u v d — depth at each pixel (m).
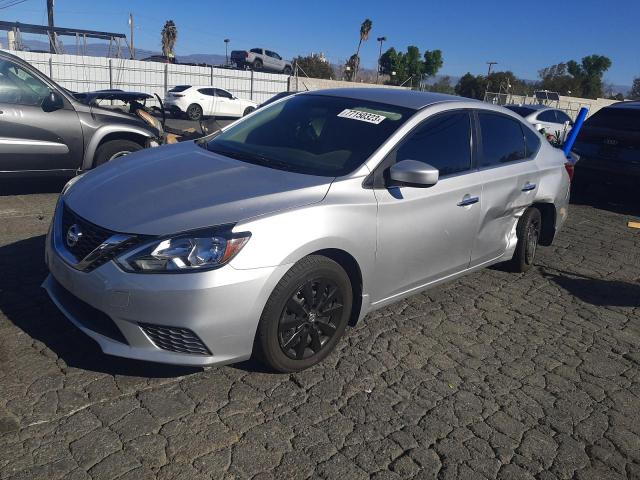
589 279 5.46
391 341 3.80
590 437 3.01
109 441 2.58
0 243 4.84
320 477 2.51
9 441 2.51
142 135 7.05
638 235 7.38
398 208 3.51
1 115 5.95
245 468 2.51
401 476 2.58
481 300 4.68
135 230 2.80
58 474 2.36
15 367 3.04
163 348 2.85
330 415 2.94
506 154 4.66
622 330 4.39
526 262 5.25
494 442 2.88
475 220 4.21
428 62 61.75
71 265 2.94
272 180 3.27
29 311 3.64
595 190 9.97
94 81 25.73
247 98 29.89
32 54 24.20
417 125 3.81
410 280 3.81
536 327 4.29
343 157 3.55
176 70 27.52
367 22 59.00
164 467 2.46
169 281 2.71
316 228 3.04
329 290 3.24
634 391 3.52
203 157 3.73
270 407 2.95
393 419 2.97
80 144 6.52
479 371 3.55
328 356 3.50
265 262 2.85
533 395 3.35
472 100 4.52
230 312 2.79
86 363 3.15
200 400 2.94
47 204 6.21
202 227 2.79
